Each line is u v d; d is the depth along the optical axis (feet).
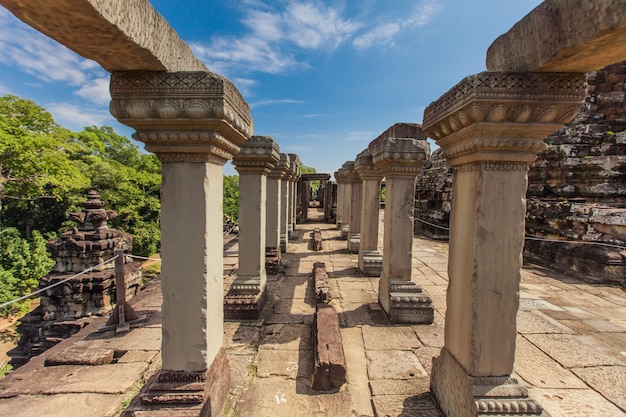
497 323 7.23
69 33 4.98
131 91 6.77
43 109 48.26
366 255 22.26
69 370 10.61
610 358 11.39
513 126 6.59
